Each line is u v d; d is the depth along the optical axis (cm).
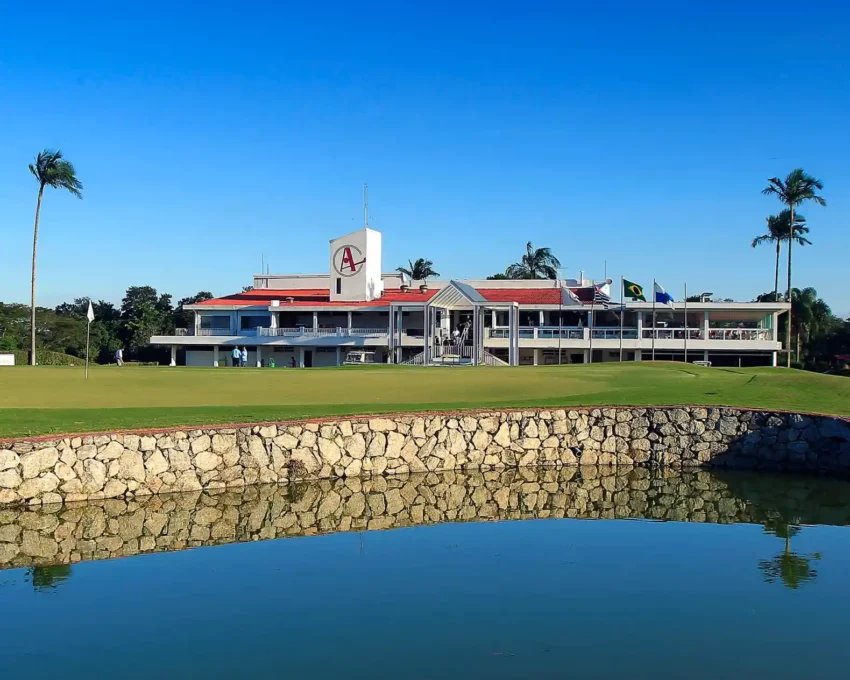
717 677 1060
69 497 2000
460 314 7588
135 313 10988
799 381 3322
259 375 3838
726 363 7250
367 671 1076
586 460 2739
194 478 2183
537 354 7288
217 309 7862
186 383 3375
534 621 1253
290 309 7656
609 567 1537
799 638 1191
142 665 1094
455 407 2753
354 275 7925
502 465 2666
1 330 9231
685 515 1998
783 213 8306
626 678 1055
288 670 1077
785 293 9562
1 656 1126
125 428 2150
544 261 10012
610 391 3212
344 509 2050
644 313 7431
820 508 2084
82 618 1270
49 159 6581
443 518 1966
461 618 1268
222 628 1227
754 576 1485
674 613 1286
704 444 2733
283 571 1513
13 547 1664
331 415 2494
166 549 1661
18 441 1942
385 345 7338
